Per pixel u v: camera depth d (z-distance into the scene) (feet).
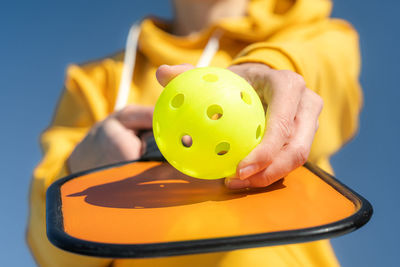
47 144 2.63
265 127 1.49
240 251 1.83
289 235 1.29
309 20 2.63
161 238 1.31
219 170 1.47
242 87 1.49
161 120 1.48
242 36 2.67
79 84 2.82
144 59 2.91
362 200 1.42
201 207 1.45
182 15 3.08
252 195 1.51
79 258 2.06
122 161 1.89
